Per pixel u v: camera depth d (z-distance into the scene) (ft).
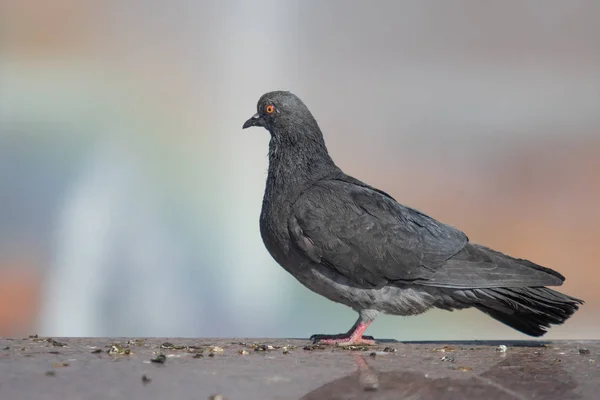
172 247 55.62
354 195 27.27
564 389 18.63
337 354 22.58
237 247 57.06
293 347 23.84
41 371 19.58
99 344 23.47
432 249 26.22
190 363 20.80
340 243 26.37
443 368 20.71
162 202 59.88
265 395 17.69
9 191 60.29
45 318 50.19
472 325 50.47
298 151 28.14
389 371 20.18
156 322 50.72
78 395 17.44
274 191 27.94
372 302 26.66
